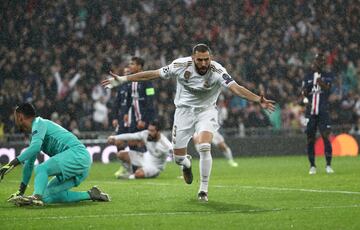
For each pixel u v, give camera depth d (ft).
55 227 52.34
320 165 125.49
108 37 177.27
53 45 172.96
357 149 167.94
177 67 67.00
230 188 80.28
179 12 186.80
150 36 180.65
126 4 182.50
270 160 146.10
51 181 65.51
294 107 173.37
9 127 151.74
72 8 177.99
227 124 165.78
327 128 104.83
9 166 62.08
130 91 104.73
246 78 179.73
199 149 67.00
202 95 67.92
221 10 190.70
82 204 65.21
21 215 58.54
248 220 54.65
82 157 65.21
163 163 104.63
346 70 188.34
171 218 56.08
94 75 165.68
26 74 162.09
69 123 152.97
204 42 183.32
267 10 194.18
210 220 54.85
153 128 102.22
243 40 186.70
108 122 157.79
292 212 58.70
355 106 177.99
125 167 104.47
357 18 201.26
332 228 50.88
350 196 70.03
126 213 59.31
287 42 190.60
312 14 198.18
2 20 170.60
